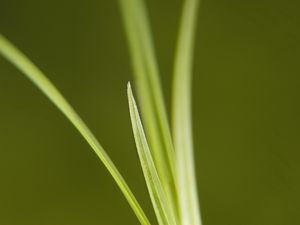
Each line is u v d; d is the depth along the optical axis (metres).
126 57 0.40
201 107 0.38
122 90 0.39
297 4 0.39
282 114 0.38
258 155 0.36
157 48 0.40
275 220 0.34
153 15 0.41
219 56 0.39
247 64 0.39
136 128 0.17
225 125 0.38
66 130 0.39
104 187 0.37
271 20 0.39
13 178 0.37
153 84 0.18
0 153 0.38
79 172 0.37
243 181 0.35
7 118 0.39
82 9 0.42
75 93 0.39
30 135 0.39
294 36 0.38
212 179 0.36
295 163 0.35
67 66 0.40
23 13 0.42
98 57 0.41
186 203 0.17
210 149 0.37
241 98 0.38
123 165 0.37
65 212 0.36
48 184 0.37
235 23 0.40
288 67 0.39
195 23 0.40
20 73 0.40
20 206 0.36
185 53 0.18
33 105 0.39
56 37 0.41
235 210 0.35
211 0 0.40
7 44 0.17
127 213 0.36
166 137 0.18
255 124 0.37
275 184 0.35
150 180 0.17
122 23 0.41
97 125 0.38
